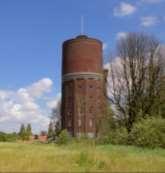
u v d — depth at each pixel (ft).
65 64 296.92
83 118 281.33
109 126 170.91
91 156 71.77
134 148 124.88
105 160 69.72
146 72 169.78
